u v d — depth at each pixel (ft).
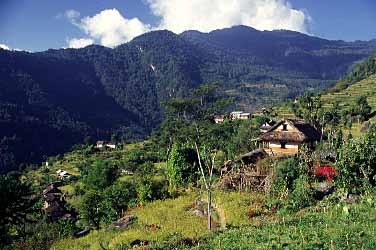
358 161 106.32
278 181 126.31
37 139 648.79
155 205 146.10
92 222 170.09
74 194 307.17
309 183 118.62
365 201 91.50
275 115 418.92
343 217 80.94
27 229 138.51
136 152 419.33
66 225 158.51
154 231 109.09
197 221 116.67
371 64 647.97
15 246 107.76
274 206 113.29
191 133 141.90
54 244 126.82
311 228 72.64
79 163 479.41
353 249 56.75
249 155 178.91
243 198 127.13
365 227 68.90
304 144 181.06
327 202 103.55
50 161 525.75
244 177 145.69
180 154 183.83
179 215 125.90
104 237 121.80
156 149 446.60
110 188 185.68
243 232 80.59
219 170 173.17
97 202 172.35
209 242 79.30
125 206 170.50
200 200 136.26
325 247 58.80
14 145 583.99
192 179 179.93
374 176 104.58
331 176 122.83
